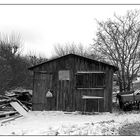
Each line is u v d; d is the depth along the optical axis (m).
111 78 13.50
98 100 13.39
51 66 14.04
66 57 13.98
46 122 9.91
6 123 9.30
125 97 14.21
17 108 11.96
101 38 22.11
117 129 8.31
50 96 13.64
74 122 9.80
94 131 7.63
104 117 11.65
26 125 8.92
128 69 20.72
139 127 8.75
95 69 13.66
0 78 17.23
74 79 13.70
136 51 20.86
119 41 21.33
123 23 21.69
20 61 23.52
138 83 27.75
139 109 14.21
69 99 13.58
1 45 22.48
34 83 14.00
